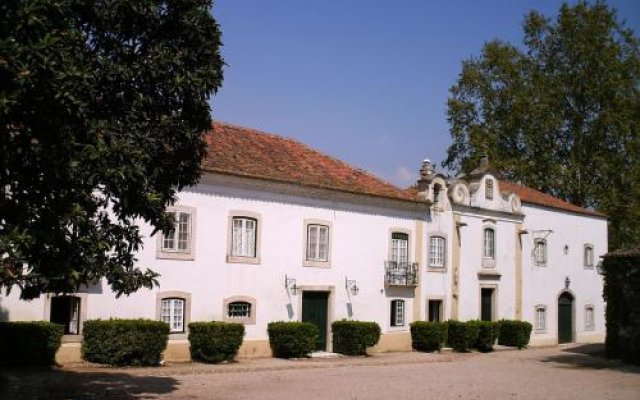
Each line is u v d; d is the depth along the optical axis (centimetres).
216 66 1381
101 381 1625
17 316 1825
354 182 2744
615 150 4575
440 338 2877
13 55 991
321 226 2569
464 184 3184
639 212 4403
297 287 2464
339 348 2548
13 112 1027
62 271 1166
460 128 4922
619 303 2747
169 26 1338
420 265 2945
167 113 1351
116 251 1393
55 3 1055
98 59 1238
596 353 3048
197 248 2192
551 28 4769
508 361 2648
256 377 1859
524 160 4681
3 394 1377
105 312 1981
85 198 1197
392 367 2269
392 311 2839
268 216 2392
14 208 1149
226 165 2289
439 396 1641
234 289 2281
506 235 3419
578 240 3897
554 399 1683
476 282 3222
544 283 3638
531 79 4775
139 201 1259
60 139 1100
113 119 1255
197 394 1509
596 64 4562
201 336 2105
